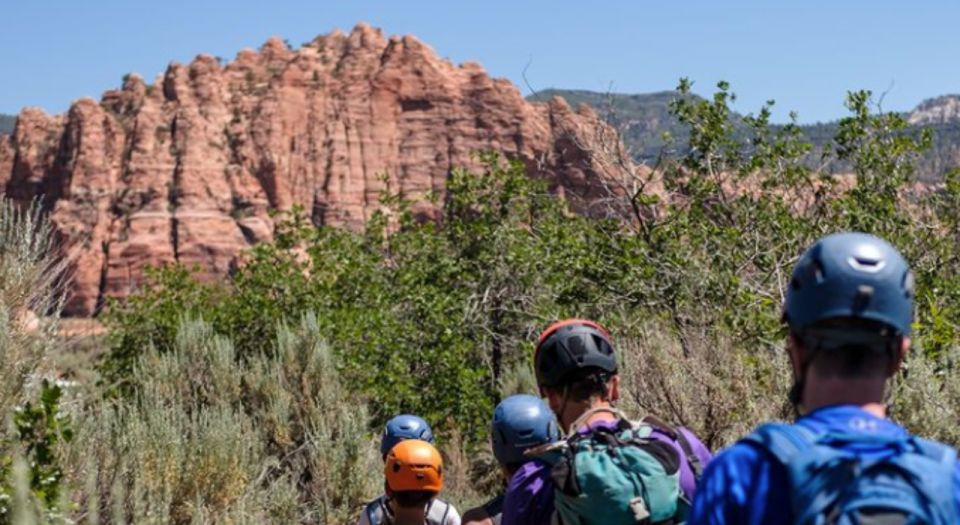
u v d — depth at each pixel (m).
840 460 1.98
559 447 3.12
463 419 17.56
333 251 24.39
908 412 7.43
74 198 151.25
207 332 14.26
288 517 10.59
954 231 14.22
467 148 160.62
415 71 164.50
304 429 13.14
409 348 19.11
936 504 1.94
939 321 8.66
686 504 2.98
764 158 16.56
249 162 156.88
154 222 149.00
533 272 20.44
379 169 160.12
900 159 15.88
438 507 5.70
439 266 22.48
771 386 8.80
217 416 10.76
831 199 15.63
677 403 9.01
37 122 158.50
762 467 2.05
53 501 6.28
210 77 162.62
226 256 149.25
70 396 7.64
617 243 16.69
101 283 145.75
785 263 13.38
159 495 8.51
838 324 2.12
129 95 162.00
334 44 170.88
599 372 3.29
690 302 13.41
